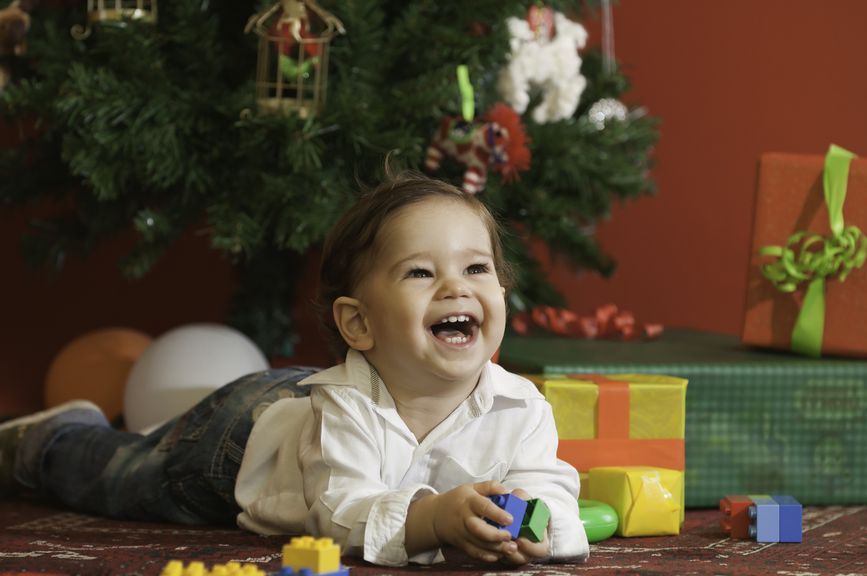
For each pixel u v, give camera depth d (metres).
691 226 3.47
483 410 1.49
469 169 2.50
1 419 3.18
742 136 3.44
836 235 2.13
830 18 3.40
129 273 2.55
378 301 1.46
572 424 1.81
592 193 2.80
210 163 2.54
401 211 1.48
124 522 1.84
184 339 2.49
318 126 2.41
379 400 1.48
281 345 2.98
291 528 1.62
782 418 2.03
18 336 3.43
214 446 1.78
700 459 2.00
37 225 2.83
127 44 2.44
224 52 2.62
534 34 2.72
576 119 2.93
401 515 1.37
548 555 1.38
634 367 2.01
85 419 2.03
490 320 1.46
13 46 2.43
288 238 2.54
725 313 3.47
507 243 2.69
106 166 2.44
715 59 3.44
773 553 1.56
